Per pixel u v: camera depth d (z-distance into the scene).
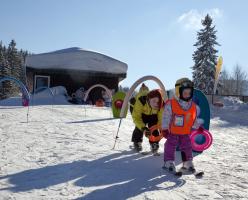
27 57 28.86
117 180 5.55
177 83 6.36
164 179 5.76
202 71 49.75
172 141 6.32
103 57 29.62
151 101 7.50
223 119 21.61
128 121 15.14
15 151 7.30
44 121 13.12
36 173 5.72
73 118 14.97
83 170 6.00
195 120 6.51
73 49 30.36
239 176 6.25
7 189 4.89
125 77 29.98
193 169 6.23
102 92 29.30
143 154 7.57
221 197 4.96
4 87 68.12
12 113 15.73
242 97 40.62
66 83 29.53
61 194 4.76
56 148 7.79
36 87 29.02
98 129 11.52
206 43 50.12
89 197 4.68
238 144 10.70
